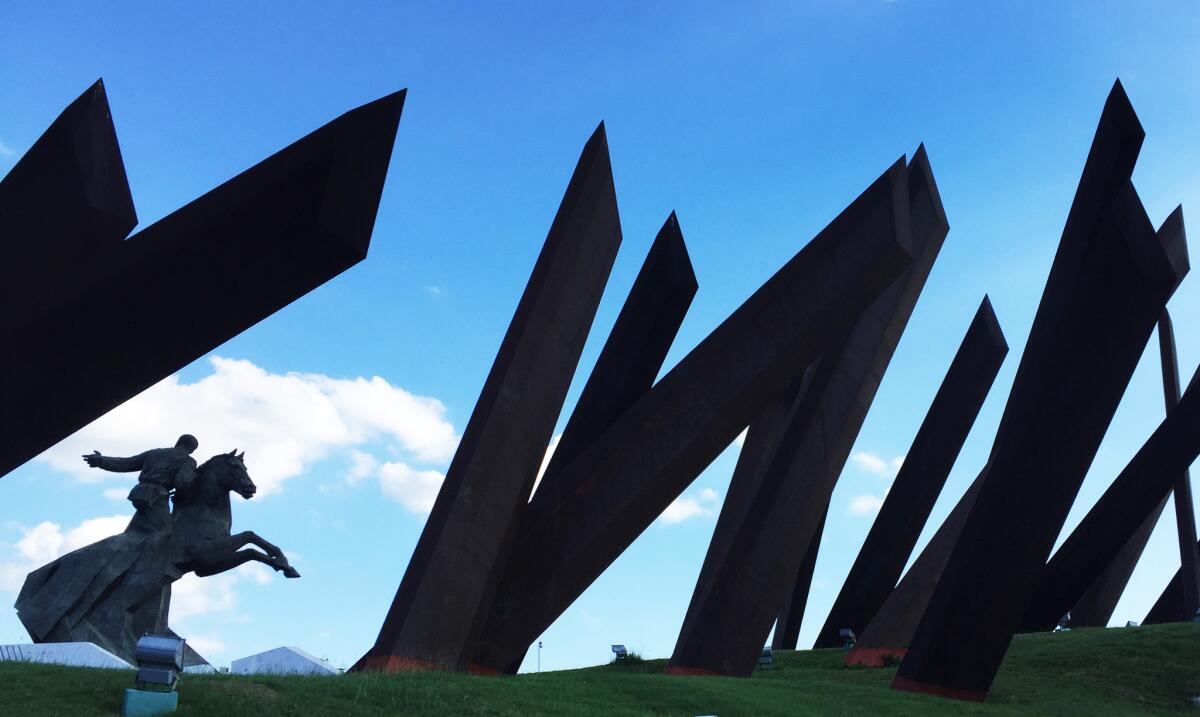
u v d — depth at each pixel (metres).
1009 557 18.77
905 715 16.02
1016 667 22.39
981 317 32.00
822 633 32.12
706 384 18.53
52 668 10.70
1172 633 23.84
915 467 31.91
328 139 12.47
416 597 15.70
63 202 12.28
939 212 25.98
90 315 12.66
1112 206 17.77
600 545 18.02
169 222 12.54
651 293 23.25
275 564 14.27
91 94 12.40
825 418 22.41
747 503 25.34
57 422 13.41
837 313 18.69
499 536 17.12
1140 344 17.83
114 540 13.59
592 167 19.23
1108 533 27.70
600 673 15.77
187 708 9.42
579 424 22.86
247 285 13.32
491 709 11.30
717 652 20.62
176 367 13.83
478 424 17.03
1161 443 27.22
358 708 10.42
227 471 14.40
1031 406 18.58
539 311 17.97
